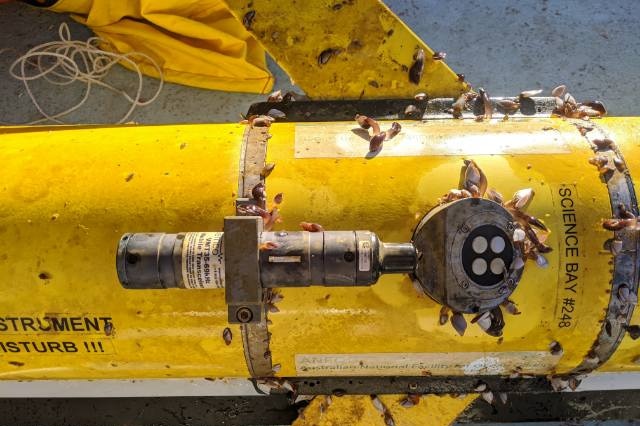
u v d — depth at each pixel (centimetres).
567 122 145
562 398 183
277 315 132
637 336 133
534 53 273
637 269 128
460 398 156
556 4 284
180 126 150
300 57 159
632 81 267
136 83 270
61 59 262
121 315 131
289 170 133
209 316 131
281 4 158
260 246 111
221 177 133
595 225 128
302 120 157
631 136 140
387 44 157
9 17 284
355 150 137
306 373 146
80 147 142
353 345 136
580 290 129
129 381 179
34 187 134
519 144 137
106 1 265
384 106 157
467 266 120
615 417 184
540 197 130
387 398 156
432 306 130
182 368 144
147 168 135
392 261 113
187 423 185
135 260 112
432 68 158
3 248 129
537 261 125
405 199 129
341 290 130
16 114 266
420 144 138
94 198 132
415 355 139
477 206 121
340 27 158
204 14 267
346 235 113
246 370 144
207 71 266
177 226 129
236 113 265
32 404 186
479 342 135
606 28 279
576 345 136
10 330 133
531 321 132
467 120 149
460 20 281
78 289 129
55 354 138
